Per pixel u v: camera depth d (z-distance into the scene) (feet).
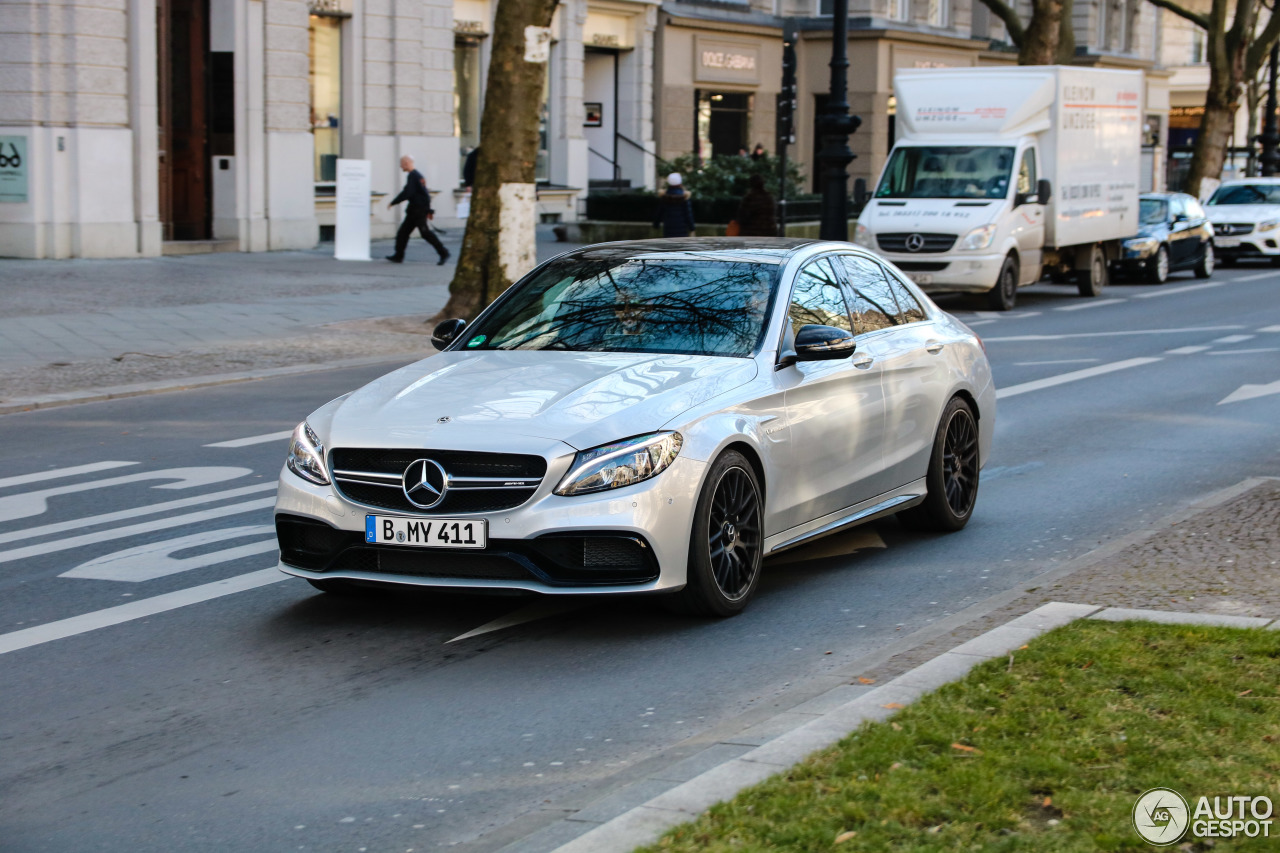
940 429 26.27
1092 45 191.42
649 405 20.10
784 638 20.27
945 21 157.99
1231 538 24.16
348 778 15.31
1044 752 13.97
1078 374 48.88
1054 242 75.15
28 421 39.19
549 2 57.16
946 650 18.43
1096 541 26.20
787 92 89.61
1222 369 49.73
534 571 19.08
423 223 84.43
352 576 20.02
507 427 19.53
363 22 99.96
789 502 22.13
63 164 77.87
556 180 119.34
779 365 22.16
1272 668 16.58
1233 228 106.11
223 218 88.69
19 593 22.75
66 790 15.06
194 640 20.29
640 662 19.21
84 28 77.15
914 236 71.00
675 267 24.13
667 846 12.08
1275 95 149.79
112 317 58.34
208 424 38.55
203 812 14.47
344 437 20.12
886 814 12.59
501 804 14.58
